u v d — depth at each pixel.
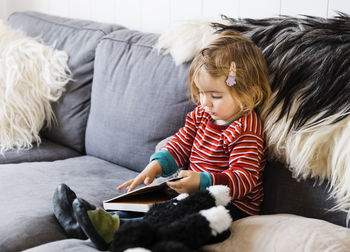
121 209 1.14
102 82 1.72
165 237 0.95
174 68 1.49
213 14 1.83
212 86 1.17
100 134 1.70
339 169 1.07
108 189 1.42
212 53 1.18
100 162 1.67
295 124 1.14
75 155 1.82
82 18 2.46
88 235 1.06
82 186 1.41
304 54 1.17
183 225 0.96
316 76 1.13
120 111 1.62
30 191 1.35
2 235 1.13
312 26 1.22
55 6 2.62
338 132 1.08
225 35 1.23
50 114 1.86
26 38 1.93
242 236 1.00
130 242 0.92
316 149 1.10
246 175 1.14
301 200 1.15
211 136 1.25
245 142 1.18
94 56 1.83
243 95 1.18
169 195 1.21
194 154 1.29
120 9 2.23
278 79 1.20
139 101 1.56
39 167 1.56
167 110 1.48
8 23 2.40
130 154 1.59
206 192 1.07
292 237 0.94
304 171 1.13
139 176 1.25
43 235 1.15
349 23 1.15
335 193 1.09
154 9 2.06
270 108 1.20
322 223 1.00
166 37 1.55
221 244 1.00
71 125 1.83
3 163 1.65
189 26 1.49
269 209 1.22
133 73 1.62
